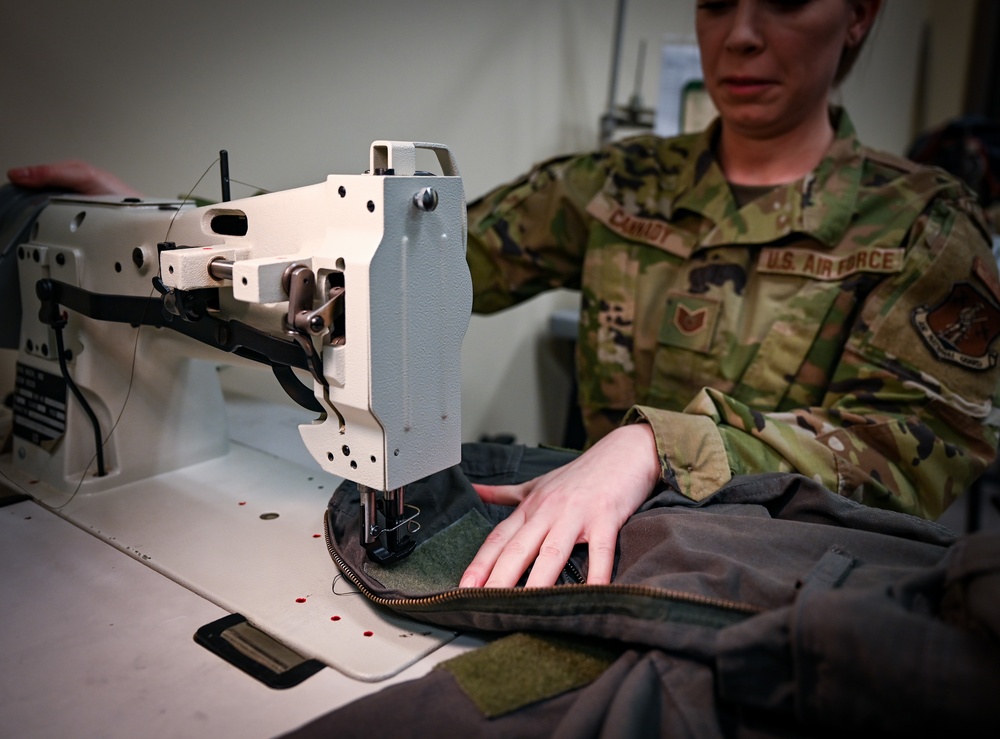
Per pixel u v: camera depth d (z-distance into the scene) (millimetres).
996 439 1024
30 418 1009
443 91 1698
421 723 543
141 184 1264
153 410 996
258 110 1376
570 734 508
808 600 520
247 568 790
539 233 1395
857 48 1253
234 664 644
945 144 2371
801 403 1136
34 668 635
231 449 1104
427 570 745
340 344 680
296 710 591
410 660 646
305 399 781
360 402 672
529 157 1995
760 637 524
